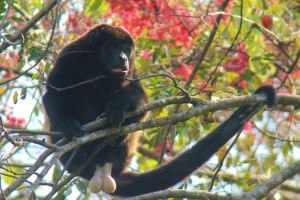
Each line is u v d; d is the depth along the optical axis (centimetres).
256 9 1394
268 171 1306
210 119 1247
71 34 1292
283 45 1354
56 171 1014
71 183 987
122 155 1135
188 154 1156
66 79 1116
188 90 1144
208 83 1194
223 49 1308
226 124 1141
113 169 1141
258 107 1061
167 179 1160
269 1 1419
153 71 1268
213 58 1284
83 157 1102
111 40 1164
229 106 1016
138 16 1266
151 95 1198
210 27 1270
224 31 1224
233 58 1353
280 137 1299
